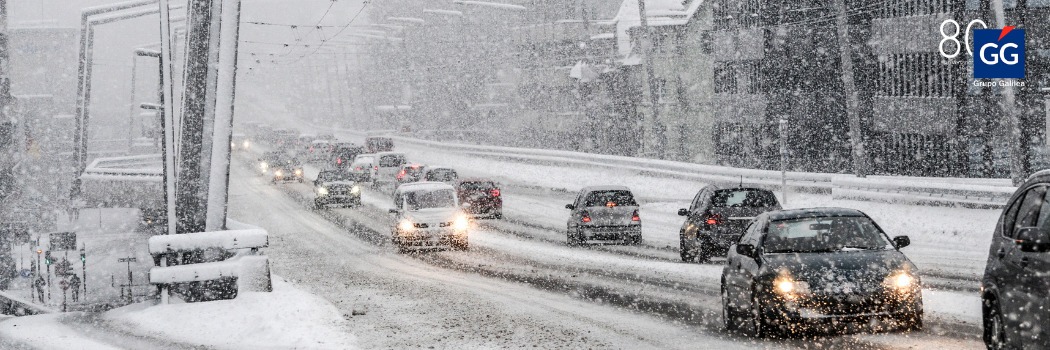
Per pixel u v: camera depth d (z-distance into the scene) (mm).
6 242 56844
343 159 116875
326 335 21172
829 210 20578
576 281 30594
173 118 27297
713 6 92938
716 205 33844
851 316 17859
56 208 104938
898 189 50812
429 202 44344
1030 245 12617
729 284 20766
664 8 103812
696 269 32219
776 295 18156
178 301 25578
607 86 121250
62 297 61188
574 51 132000
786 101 84625
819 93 82750
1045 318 12922
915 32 68938
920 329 18516
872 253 18938
